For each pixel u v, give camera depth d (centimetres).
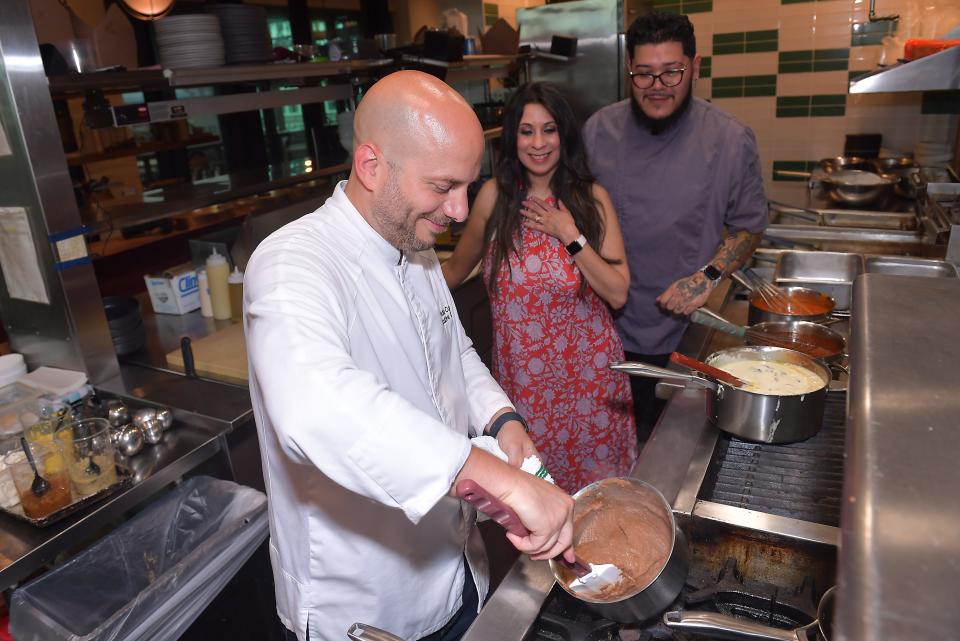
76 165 283
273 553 129
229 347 224
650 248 222
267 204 324
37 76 176
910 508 38
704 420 141
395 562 120
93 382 202
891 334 58
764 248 264
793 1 376
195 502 174
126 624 141
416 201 100
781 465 126
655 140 215
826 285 211
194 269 268
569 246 188
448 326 136
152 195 262
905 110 367
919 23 240
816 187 351
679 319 228
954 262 208
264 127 359
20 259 195
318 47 341
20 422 175
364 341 110
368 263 112
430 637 133
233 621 181
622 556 99
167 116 216
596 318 203
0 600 160
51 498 150
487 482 80
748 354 154
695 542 109
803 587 103
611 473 212
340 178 330
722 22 399
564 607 97
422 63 300
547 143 186
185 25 219
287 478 115
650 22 190
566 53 392
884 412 47
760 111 404
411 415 80
